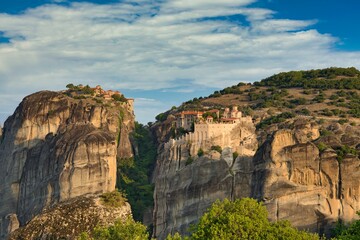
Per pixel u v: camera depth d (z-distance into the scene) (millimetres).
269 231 138250
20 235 188000
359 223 130250
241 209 144000
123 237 136000
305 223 186625
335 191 187375
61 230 183625
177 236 137500
